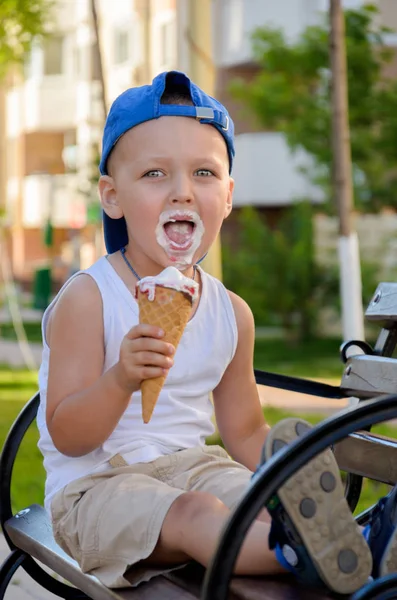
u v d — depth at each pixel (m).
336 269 20.22
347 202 9.06
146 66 18.28
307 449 2.22
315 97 19.45
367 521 3.18
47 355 3.10
